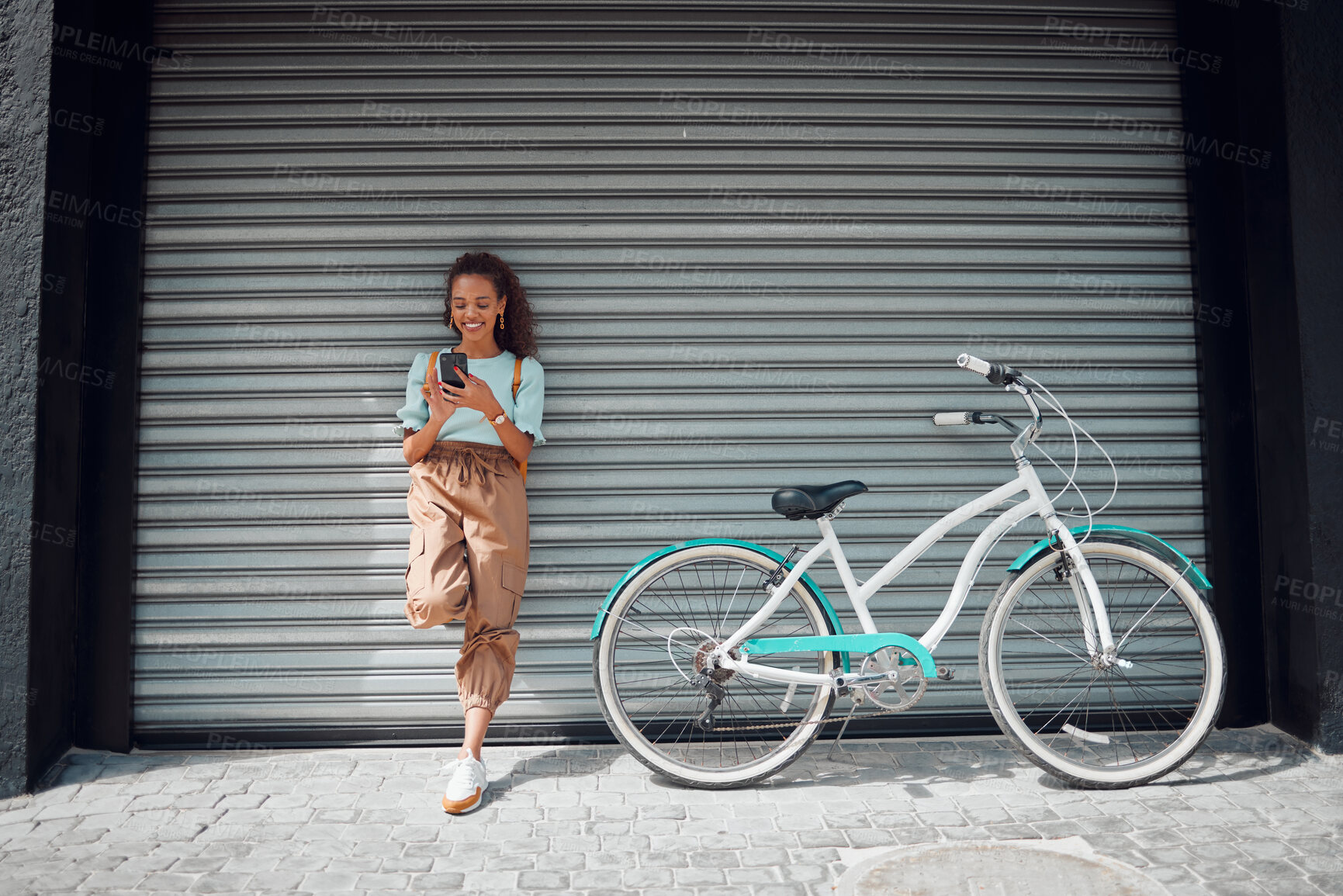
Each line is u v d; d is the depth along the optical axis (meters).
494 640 3.07
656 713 3.45
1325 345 3.23
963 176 3.60
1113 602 3.52
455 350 3.13
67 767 3.17
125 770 3.17
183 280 3.46
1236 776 3.05
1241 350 3.56
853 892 2.30
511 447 3.12
